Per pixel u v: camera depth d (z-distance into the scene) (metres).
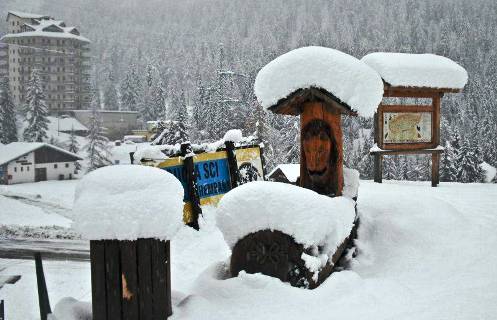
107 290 3.23
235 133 9.80
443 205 6.54
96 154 65.31
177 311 3.49
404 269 4.78
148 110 103.56
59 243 14.65
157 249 3.30
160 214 3.25
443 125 70.00
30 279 10.66
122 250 3.20
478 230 5.80
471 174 43.66
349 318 3.37
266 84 4.88
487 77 106.94
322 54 4.74
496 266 4.66
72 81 104.06
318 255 4.13
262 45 137.75
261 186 4.12
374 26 158.62
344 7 181.25
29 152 54.12
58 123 85.44
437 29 138.50
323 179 4.91
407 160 54.50
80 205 3.22
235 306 3.63
